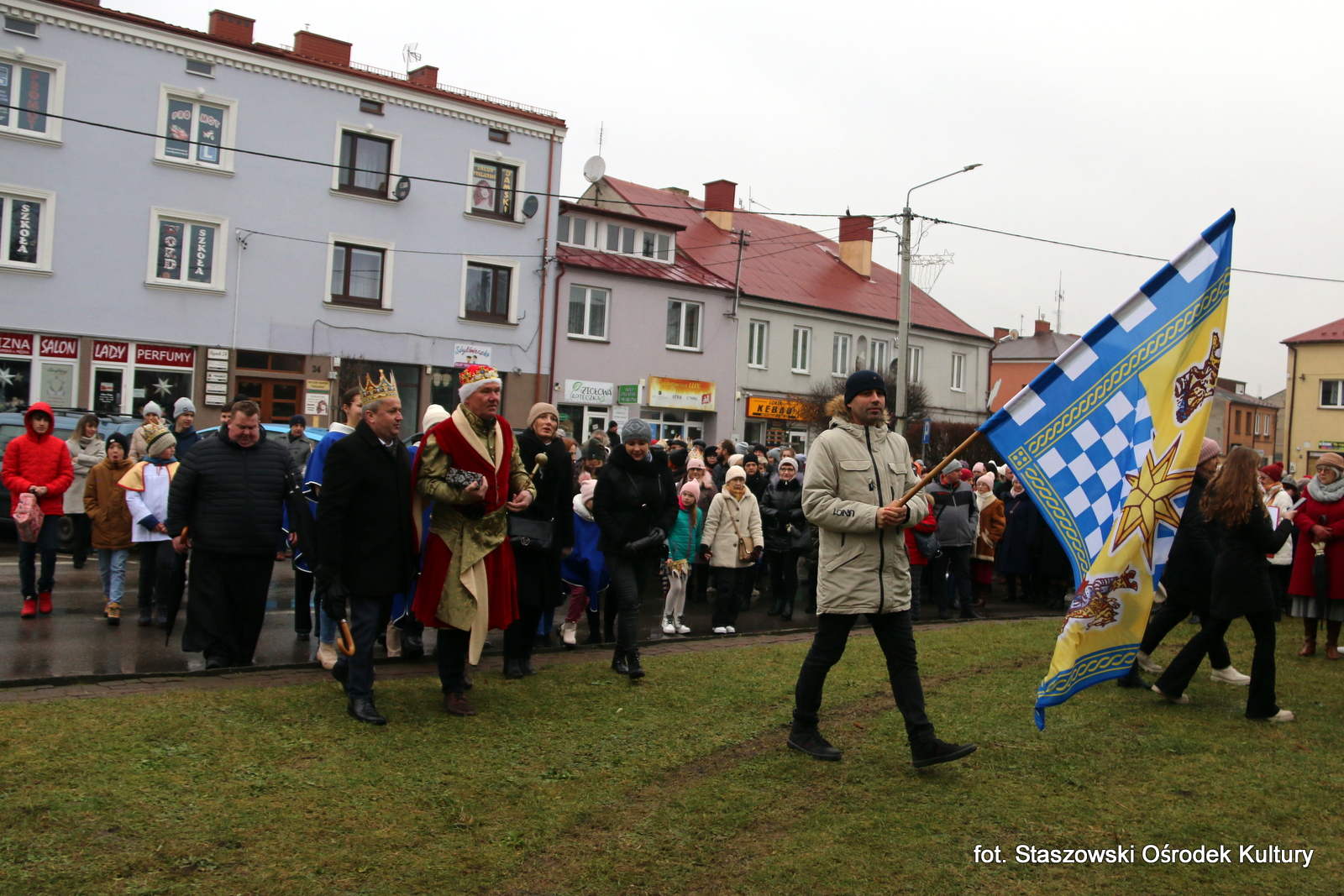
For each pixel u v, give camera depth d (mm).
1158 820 4512
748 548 9516
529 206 27609
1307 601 8984
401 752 5039
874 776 4977
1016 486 13375
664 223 31547
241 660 6898
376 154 25438
